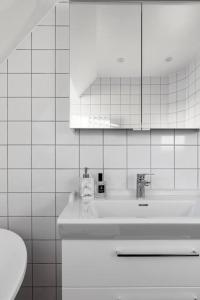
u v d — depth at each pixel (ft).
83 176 3.91
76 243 2.78
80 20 4.03
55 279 4.30
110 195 4.14
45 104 4.27
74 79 4.07
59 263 4.29
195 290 2.75
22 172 4.30
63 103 4.26
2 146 4.30
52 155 4.29
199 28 4.02
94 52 4.06
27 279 4.30
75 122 4.06
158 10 4.01
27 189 4.30
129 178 4.29
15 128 4.28
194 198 3.87
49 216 4.31
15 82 4.26
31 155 4.29
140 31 4.04
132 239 2.76
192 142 4.29
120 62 4.07
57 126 4.28
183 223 2.64
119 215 3.68
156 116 4.08
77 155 4.29
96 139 4.30
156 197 3.99
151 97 4.08
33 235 4.31
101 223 2.67
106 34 4.04
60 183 4.30
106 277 2.76
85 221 2.69
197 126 4.09
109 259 2.77
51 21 4.25
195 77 4.09
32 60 4.26
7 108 4.28
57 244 4.30
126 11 4.01
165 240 2.76
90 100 4.07
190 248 2.75
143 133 4.31
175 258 2.75
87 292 2.76
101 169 4.30
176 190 4.22
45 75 4.26
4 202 4.32
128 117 4.08
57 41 4.25
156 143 4.30
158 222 2.65
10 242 3.64
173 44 4.05
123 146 4.30
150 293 2.76
